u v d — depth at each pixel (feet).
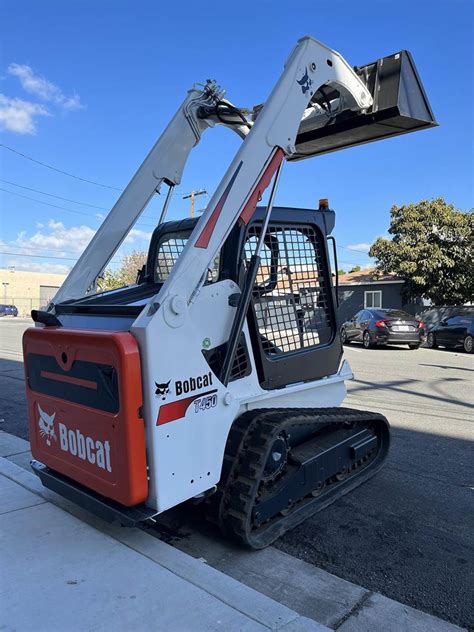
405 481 15.35
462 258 73.36
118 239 14.12
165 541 11.52
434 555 11.11
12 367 39.81
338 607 9.12
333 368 14.42
